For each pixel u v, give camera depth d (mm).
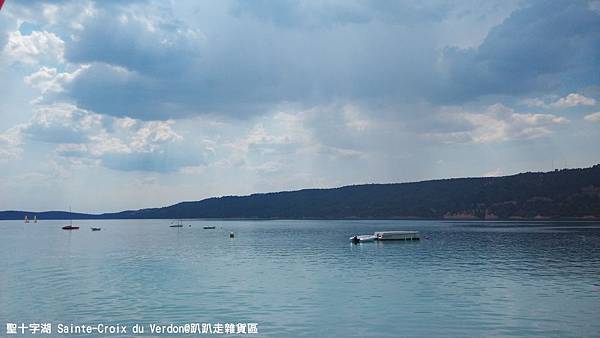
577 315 40469
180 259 91125
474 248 114438
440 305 44750
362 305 45031
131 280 61594
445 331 36219
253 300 47625
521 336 34688
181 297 49281
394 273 68000
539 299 47375
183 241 153125
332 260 87750
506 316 40312
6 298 48875
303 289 54125
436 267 75312
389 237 142375
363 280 61156
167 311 43000
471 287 55031
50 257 95125
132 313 42281
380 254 99812
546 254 97812
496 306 44125
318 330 36844
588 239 146625
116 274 67812
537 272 68312
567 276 63875
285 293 51500
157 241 153250
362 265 78938
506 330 36219
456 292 51656
